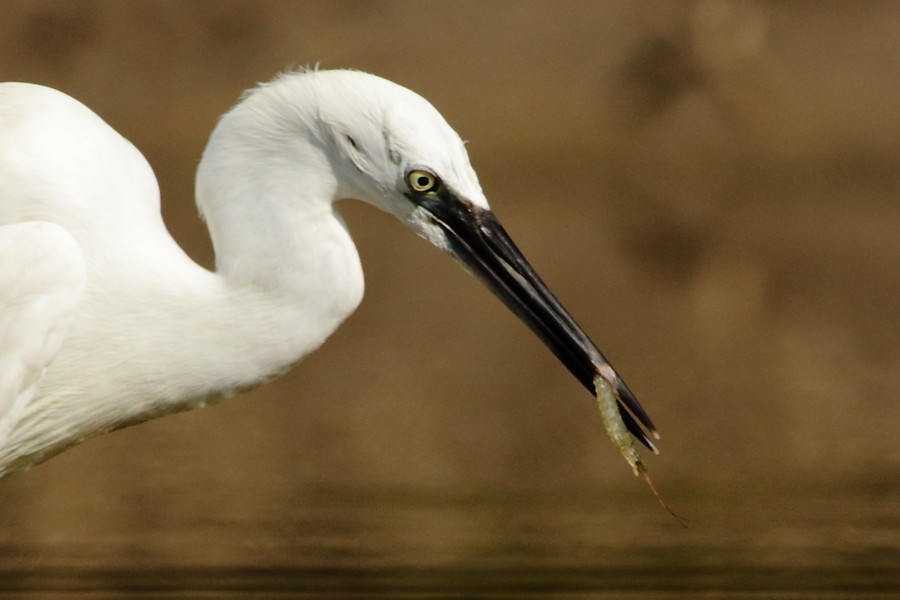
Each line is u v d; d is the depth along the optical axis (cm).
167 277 747
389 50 2844
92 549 1048
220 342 744
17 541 1066
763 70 2898
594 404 1433
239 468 1233
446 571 995
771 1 2995
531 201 2344
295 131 731
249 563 1017
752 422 1364
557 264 1952
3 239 725
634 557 1039
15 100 760
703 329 1683
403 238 2170
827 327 1700
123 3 2745
